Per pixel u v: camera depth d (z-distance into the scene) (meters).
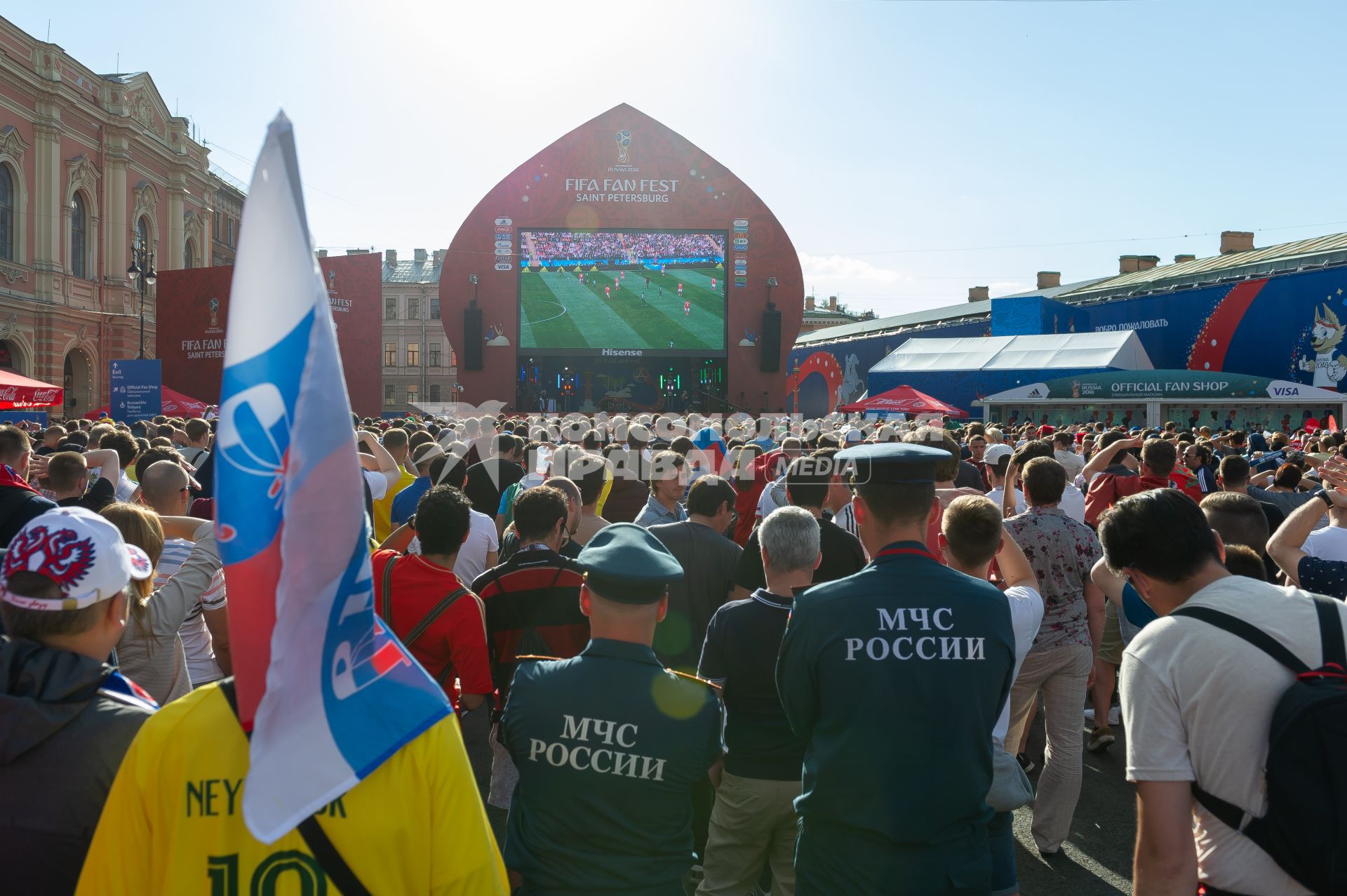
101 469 5.16
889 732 2.08
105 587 1.67
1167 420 24.64
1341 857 1.54
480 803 1.47
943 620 2.16
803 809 2.20
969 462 7.35
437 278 69.31
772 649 2.75
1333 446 9.73
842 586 2.25
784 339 27.20
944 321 43.41
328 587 1.21
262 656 1.19
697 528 4.01
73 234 35.19
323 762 1.24
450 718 1.44
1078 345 27.28
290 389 1.16
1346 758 1.56
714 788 3.25
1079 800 4.46
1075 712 3.85
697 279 26.94
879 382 30.75
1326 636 1.70
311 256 1.15
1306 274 24.86
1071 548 3.86
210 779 1.35
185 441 9.48
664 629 3.90
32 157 32.47
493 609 3.55
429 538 3.23
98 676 1.65
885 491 2.29
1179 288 29.44
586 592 2.28
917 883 2.06
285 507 1.15
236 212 51.31
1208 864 1.76
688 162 26.84
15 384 12.89
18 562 1.64
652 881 2.08
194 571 2.72
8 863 1.55
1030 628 2.87
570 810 2.09
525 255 26.58
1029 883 3.62
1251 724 1.67
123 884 1.37
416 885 1.38
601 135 26.70
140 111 38.78
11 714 1.56
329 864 1.32
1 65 30.11
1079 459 6.58
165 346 24.38
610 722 2.09
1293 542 2.90
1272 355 25.83
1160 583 1.93
